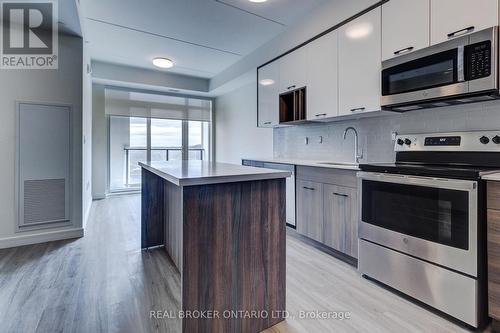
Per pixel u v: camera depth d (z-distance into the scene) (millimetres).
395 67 2082
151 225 2756
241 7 2873
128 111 5449
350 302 1784
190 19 3113
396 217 1866
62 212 2986
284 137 4059
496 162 1804
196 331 1364
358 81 2412
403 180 1806
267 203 1559
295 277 2129
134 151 5855
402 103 2057
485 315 1522
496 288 1441
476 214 1474
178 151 6293
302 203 2830
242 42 3760
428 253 1681
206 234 1376
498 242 1429
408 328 1521
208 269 1387
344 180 2340
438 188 1625
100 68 4656
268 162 3342
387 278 1933
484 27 1622
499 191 1416
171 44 3836
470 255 1491
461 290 1527
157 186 2773
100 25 3260
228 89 5504
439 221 1627
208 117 6391
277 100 3482
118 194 5691
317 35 2842
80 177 3082
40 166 2871
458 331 1493
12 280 2053
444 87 1804
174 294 1878
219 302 1420
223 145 6062
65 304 1739
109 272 2205
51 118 2918
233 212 1447
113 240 2967
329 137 3244
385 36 2176
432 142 2139
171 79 5312
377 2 2242
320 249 2699
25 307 1701
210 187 1380
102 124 5203
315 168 2656
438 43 1835
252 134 4969
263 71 3773
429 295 1678
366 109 2352
